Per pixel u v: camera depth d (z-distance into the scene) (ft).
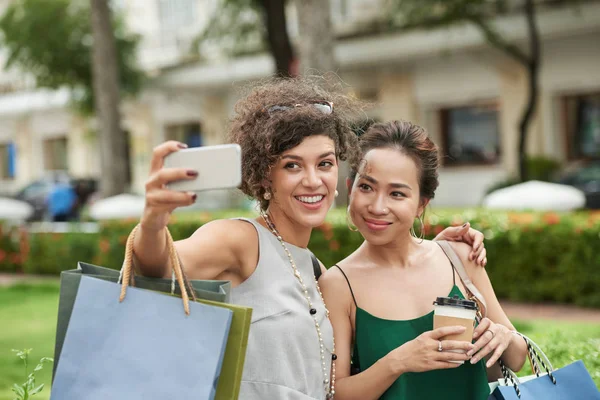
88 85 67.82
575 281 25.90
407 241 7.82
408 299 7.60
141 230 5.62
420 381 7.32
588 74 52.34
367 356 7.47
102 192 48.42
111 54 48.06
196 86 68.54
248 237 6.75
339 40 57.47
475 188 58.80
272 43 47.39
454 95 58.65
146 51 77.05
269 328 6.57
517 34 49.60
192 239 6.50
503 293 27.40
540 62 54.44
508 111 56.08
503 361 7.84
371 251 7.87
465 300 6.81
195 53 60.18
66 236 40.52
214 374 5.48
